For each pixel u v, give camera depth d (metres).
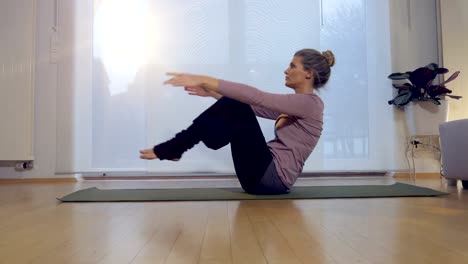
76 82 3.63
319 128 2.29
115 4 3.68
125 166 3.63
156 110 3.63
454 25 3.76
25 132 3.58
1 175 3.64
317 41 3.70
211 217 1.58
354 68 3.72
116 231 1.30
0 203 2.08
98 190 2.68
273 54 3.69
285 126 2.31
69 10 3.67
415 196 2.27
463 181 2.73
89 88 3.64
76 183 3.39
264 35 3.70
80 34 3.66
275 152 2.27
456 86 3.77
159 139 3.63
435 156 3.72
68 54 3.64
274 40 3.69
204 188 2.82
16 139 3.57
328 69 2.40
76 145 3.62
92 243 1.12
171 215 1.65
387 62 3.74
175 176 3.70
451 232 1.24
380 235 1.20
